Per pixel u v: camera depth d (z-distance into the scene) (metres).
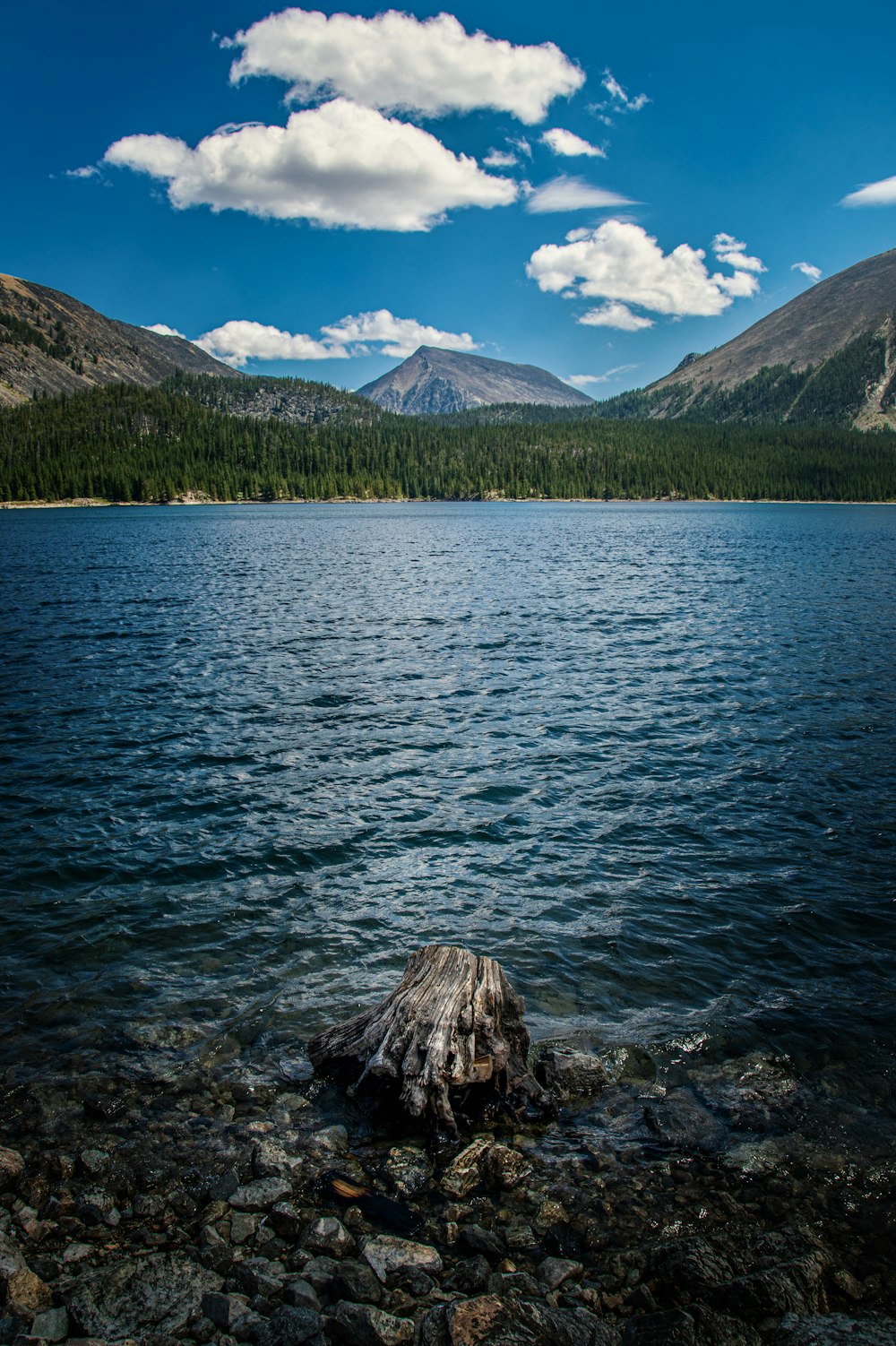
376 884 12.52
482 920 11.41
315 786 16.80
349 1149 7.11
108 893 12.21
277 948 10.66
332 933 11.06
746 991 9.70
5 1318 5.27
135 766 17.92
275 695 24.20
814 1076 8.12
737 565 66.06
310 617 38.44
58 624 36.25
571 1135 7.32
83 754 18.73
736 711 22.56
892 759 18.52
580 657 29.66
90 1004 9.37
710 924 11.30
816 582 53.25
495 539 100.06
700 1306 5.44
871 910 11.72
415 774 17.53
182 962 10.30
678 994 9.62
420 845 13.98
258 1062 8.34
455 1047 7.67
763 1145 7.15
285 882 12.60
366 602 43.75
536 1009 9.30
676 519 160.75
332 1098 7.80
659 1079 8.09
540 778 17.36
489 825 14.83
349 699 23.70
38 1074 8.08
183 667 27.80
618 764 18.20
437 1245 6.04
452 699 23.78
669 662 28.77
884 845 13.98
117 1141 7.12
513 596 46.50
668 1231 6.17
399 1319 5.30
